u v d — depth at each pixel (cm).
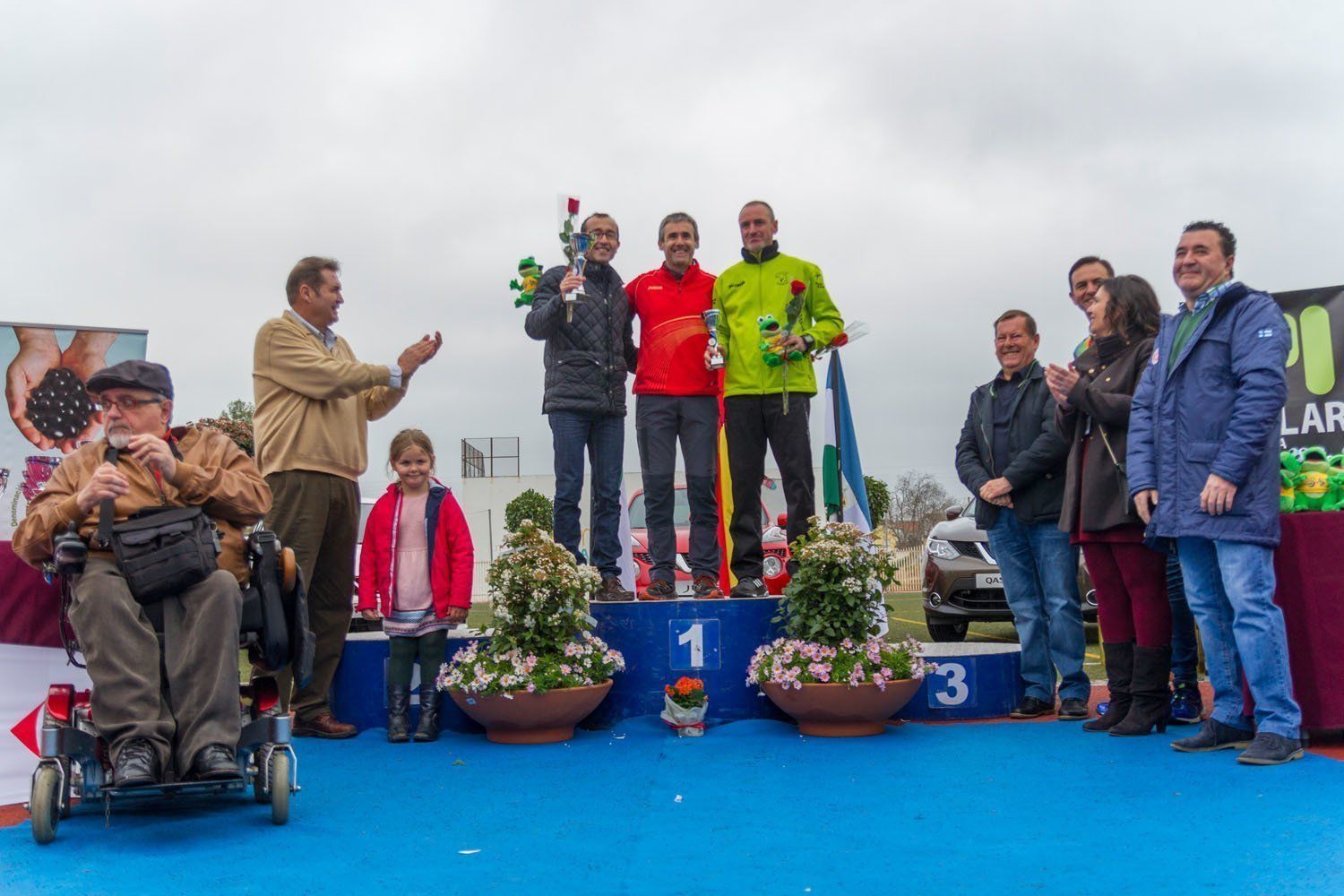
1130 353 486
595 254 581
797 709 511
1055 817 332
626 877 279
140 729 323
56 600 402
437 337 539
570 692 505
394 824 345
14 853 310
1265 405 402
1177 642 512
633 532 1052
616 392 589
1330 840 284
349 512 546
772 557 960
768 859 294
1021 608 560
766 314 576
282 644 360
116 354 464
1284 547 438
